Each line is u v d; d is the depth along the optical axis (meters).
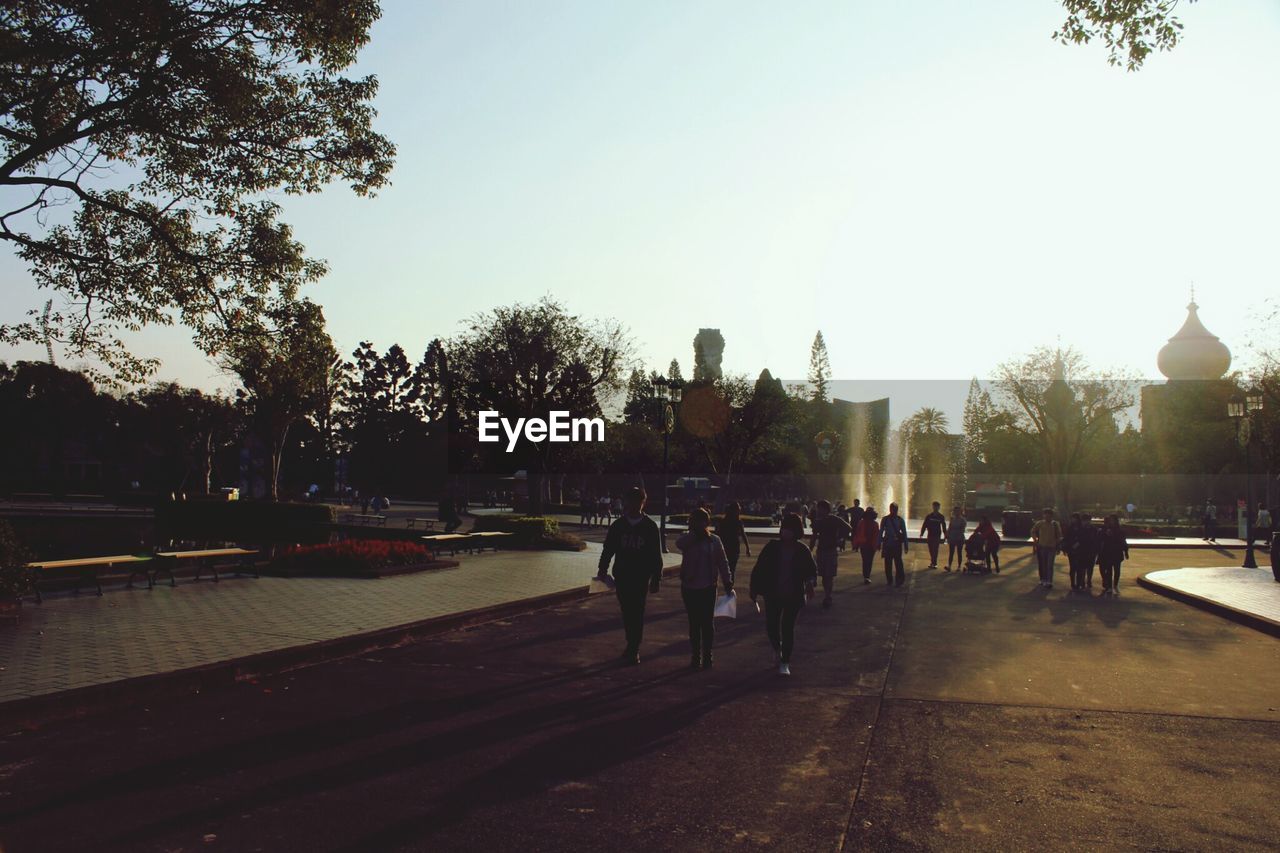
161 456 87.00
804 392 72.06
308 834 5.06
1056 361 60.06
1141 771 6.46
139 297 16.67
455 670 10.05
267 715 7.87
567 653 11.28
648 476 78.44
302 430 91.12
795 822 5.34
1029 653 11.64
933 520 26.62
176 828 5.13
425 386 94.50
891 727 7.70
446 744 6.98
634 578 10.71
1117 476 82.62
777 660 10.77
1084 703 8.67
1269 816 5.53
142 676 8.52
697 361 141.62
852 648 11.99
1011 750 7.00
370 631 11.73
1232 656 11.56
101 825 5.17
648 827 5.23
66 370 73.19
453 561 21.94
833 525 16.97
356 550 19.45
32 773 6.14
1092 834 5.20
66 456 93.75
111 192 16.30
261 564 19.30
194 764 6.38
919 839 5.10
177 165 15.81
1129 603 18.00
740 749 6.95
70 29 13.67
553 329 46.19
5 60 13.08
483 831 5.13
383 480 92.56
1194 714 8.24
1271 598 17.52
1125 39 10.92
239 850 4.83
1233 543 41.59
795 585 10.09
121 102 14.41
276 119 15.61
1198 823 5.40
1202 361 86.00
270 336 17.39
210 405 64.19
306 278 17.28
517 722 7.71
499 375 45.94
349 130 16.06
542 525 29.42
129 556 15.98
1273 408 43.25
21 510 46.56
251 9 14.70
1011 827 5.30
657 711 8.20
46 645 10.15
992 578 23.53
